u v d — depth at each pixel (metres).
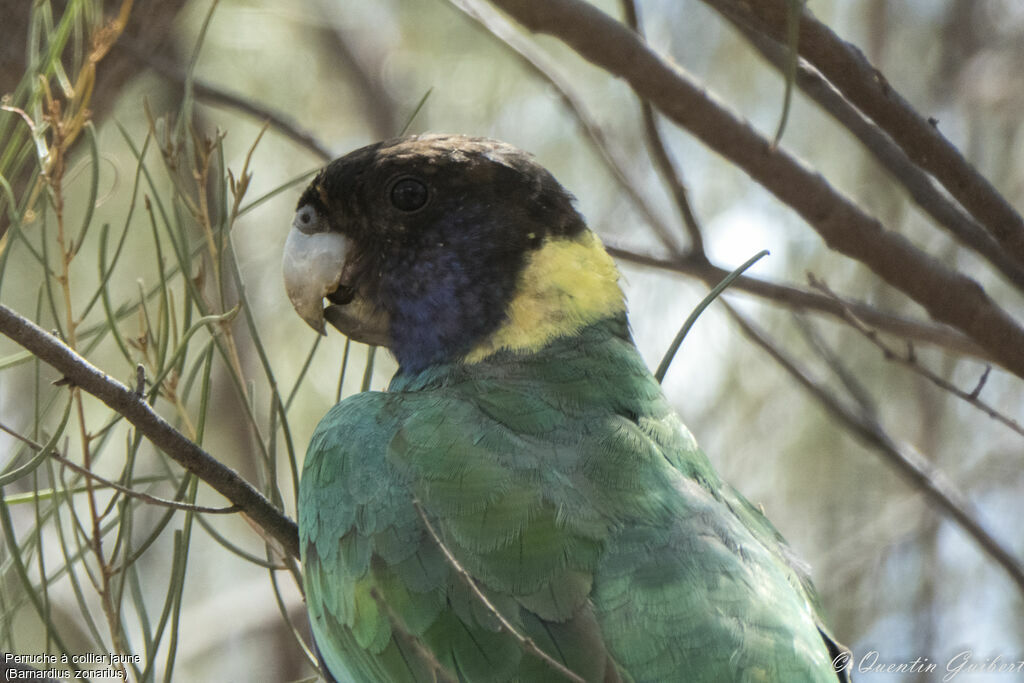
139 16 8.66
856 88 6.49
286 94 13.00
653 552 5.91
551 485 6.10
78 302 11.30
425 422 6.54
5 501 5.78
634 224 12.63
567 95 10.11
